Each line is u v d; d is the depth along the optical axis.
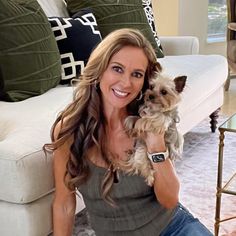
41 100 2.15
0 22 2.14
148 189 1.43
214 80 3.16
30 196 1.53
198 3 5.17
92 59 1.38
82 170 1.42
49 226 1.65
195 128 3.65
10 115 1.89
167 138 1.42
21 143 1.57
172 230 1.48
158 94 1.36
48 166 1.58
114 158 1.41
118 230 1.47
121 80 1.34
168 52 3.68
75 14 2.84
